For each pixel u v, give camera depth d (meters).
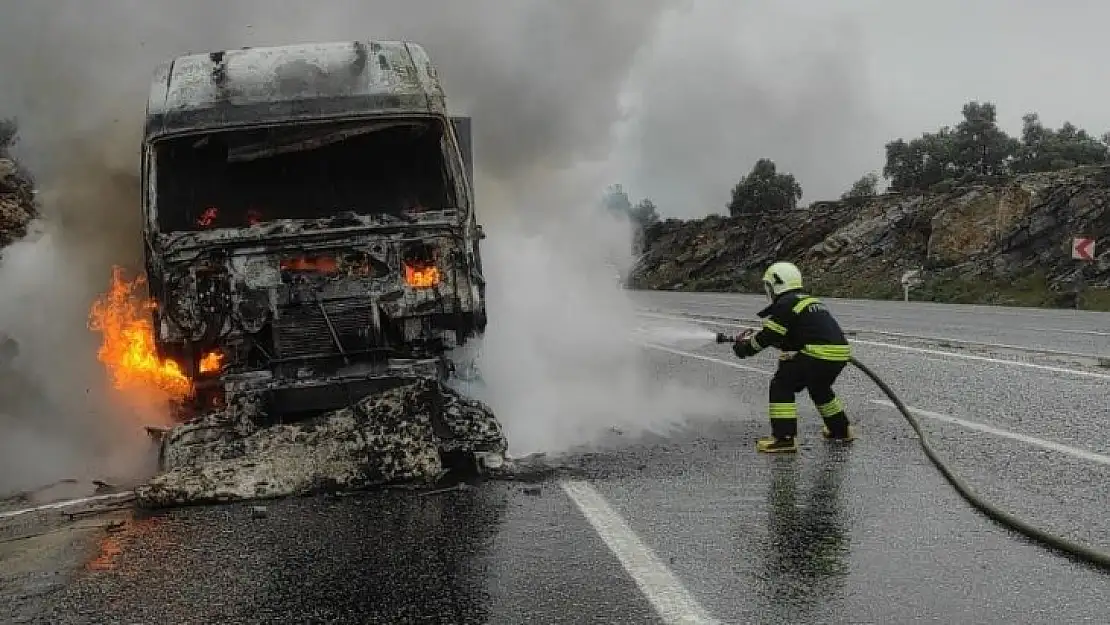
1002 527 4.79
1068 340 14.52
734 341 7.54
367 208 7.56
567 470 6.34
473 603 3.88
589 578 4.15
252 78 7.49
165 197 7.30
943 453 6.60
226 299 7.04
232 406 6.39
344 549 4.68
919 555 4.37
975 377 10.40
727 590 3.96
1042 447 6.67
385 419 6.21
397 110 7.48
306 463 5.98
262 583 4.22
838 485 5.77
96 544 4.98
